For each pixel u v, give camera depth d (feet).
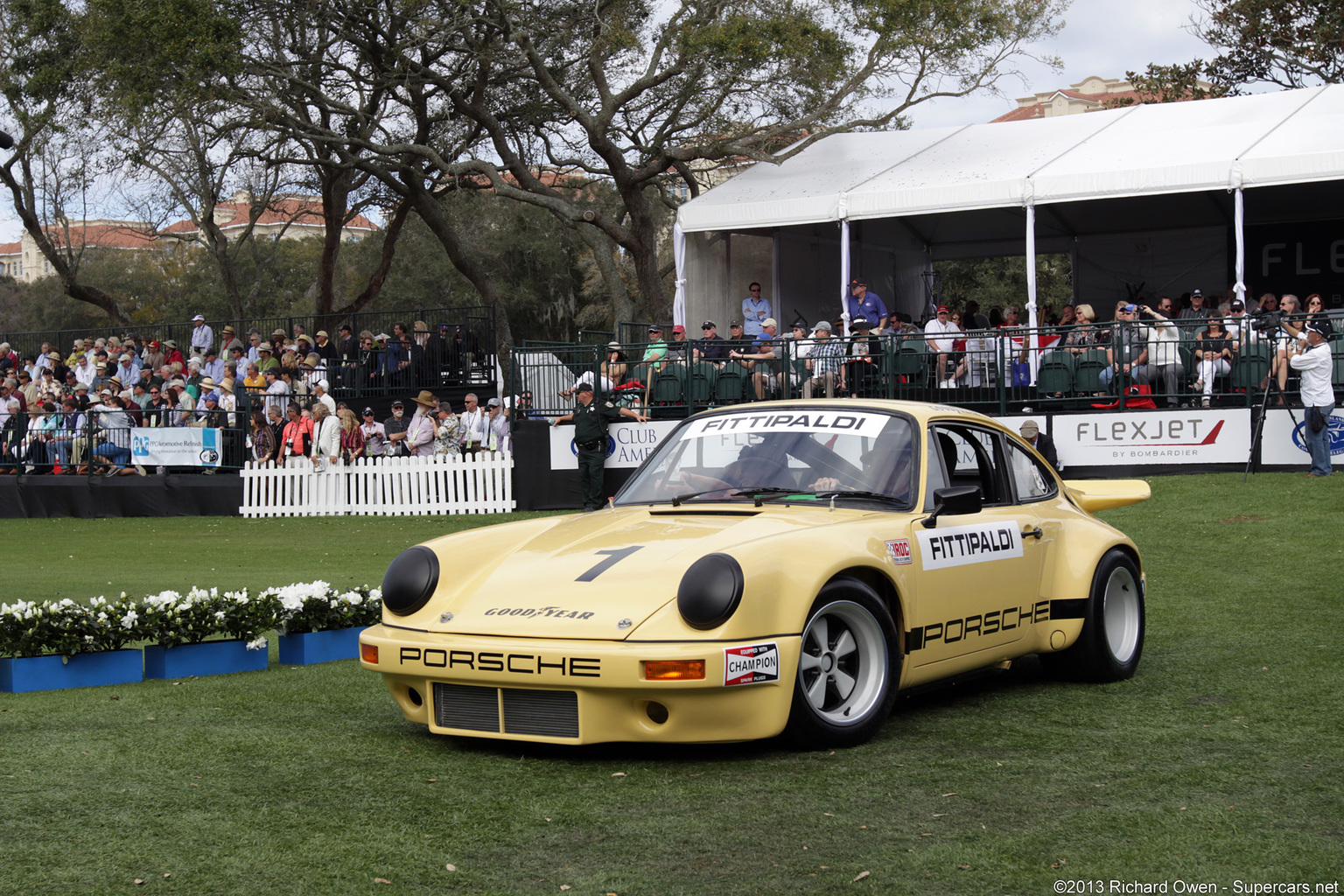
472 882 10.35
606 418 56.13
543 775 13.71
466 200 136.15
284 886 10.25
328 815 12.23
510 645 13.99
